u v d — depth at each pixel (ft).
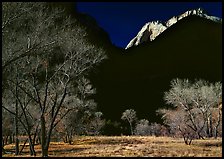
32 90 93.30
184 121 186.19
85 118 201.98
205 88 193.57
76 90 151.53
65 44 79.97
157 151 102.99
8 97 107.14
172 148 115.85
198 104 191.52
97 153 100.07
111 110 435.94
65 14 83.46
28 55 76.74
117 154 94.73
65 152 112.27
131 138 199.31
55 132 182.60
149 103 443.32
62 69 83.51
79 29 82.74
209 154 91.25
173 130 207.10
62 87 87.35
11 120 134.10
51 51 81.56
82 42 83.71
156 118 396.57
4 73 80.33
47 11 76.95
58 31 77.00
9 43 72.64
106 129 335.88
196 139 170.40
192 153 96.07
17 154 106.22
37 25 73.67
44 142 79.56
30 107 116.06
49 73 88.74
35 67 84.69
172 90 197.36
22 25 75.92
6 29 72.90
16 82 82.89
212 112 209.67
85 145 152.05
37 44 72.95
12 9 69.56
